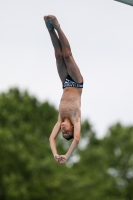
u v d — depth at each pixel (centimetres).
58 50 4906
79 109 4809
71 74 4850
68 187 14912
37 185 14475
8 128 15212
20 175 14362
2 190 14250
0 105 16000
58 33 4825
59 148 17262
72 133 4772
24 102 17362
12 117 15675
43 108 18125
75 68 4847
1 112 15638
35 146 15338
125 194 18638
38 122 17675
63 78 4916
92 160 18450
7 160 14262
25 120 17062
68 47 4856
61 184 14812
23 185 14288
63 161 4634
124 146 19212
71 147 4672
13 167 14375
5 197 14262
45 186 14538
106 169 18388
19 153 14425
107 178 18250
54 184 14538
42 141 16238
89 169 18088
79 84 4872
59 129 4828
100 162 18438
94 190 16162
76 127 4734
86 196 15288
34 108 18062
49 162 14712
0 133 14425
